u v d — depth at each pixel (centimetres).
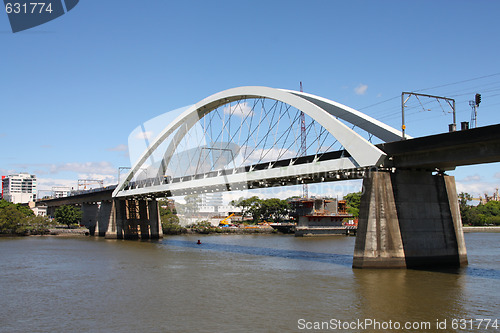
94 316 2694
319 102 5300
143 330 2389
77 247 7944
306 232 13850
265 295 3256
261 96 5859
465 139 3619
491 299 3039
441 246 4522
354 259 4338
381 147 4328
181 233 14650
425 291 3297
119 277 4216
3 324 2525
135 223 10775
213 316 2661
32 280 4053
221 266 5019
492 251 7081
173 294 3344
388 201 4297
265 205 18600
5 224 11900
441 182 4669
